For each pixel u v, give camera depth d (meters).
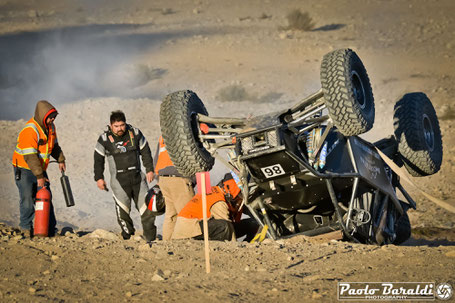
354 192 27.03
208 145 26.41
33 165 28.80
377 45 134.00
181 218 28.97
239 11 187.75
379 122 75.62
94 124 75.69
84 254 24.86
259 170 25.38
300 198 27.58
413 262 22.33
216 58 128.00
